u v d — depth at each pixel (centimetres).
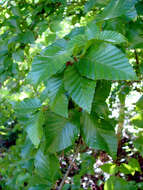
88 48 36
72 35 45
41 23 67
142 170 125
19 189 69
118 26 44
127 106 77
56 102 38
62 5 74
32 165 60
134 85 68
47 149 43
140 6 46
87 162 62
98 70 33
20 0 84
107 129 42
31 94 72
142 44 42
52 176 48
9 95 90
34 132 41
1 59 66
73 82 34
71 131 42
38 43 87
